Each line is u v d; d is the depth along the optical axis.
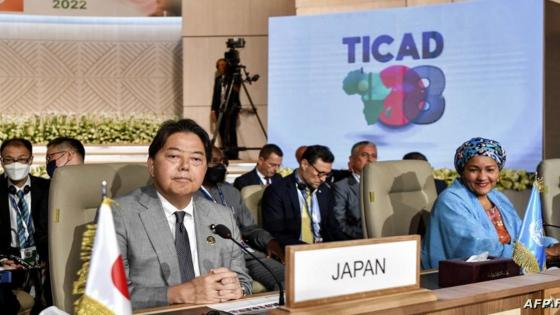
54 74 8.73
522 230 2.36
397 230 3.27
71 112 8.76
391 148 6.74
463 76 6.38
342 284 1.57
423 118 6.57
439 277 2.22
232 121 8.07
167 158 2.25
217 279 2.05
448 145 6.47
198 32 8.49
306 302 1.51
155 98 8.91
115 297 1.56
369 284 1.62
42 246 4.00
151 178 2.64
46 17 8.71
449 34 6.44
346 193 4.85
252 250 3.50
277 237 4.22
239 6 8.46
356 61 6.86
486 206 3.05
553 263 3.03
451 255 2.94
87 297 1.56
